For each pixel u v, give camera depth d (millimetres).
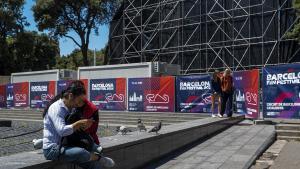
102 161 6324
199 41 41875
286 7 36688
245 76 17031
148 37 45906
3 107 29625
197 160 10047
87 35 57094
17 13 54281
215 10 41000
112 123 20391
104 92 23219
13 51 55312
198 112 19391
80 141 6156
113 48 49312
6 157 6688
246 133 13844
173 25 43969
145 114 20516
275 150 11602
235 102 17547
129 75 28031
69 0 55219
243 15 39125
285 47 36469
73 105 6047
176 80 20188
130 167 8789
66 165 6652
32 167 6059
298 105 15352
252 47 38375
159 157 10203
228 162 9727
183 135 11672
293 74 15438
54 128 5953
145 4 46281
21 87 28297
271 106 16031
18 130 16969
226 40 40094
